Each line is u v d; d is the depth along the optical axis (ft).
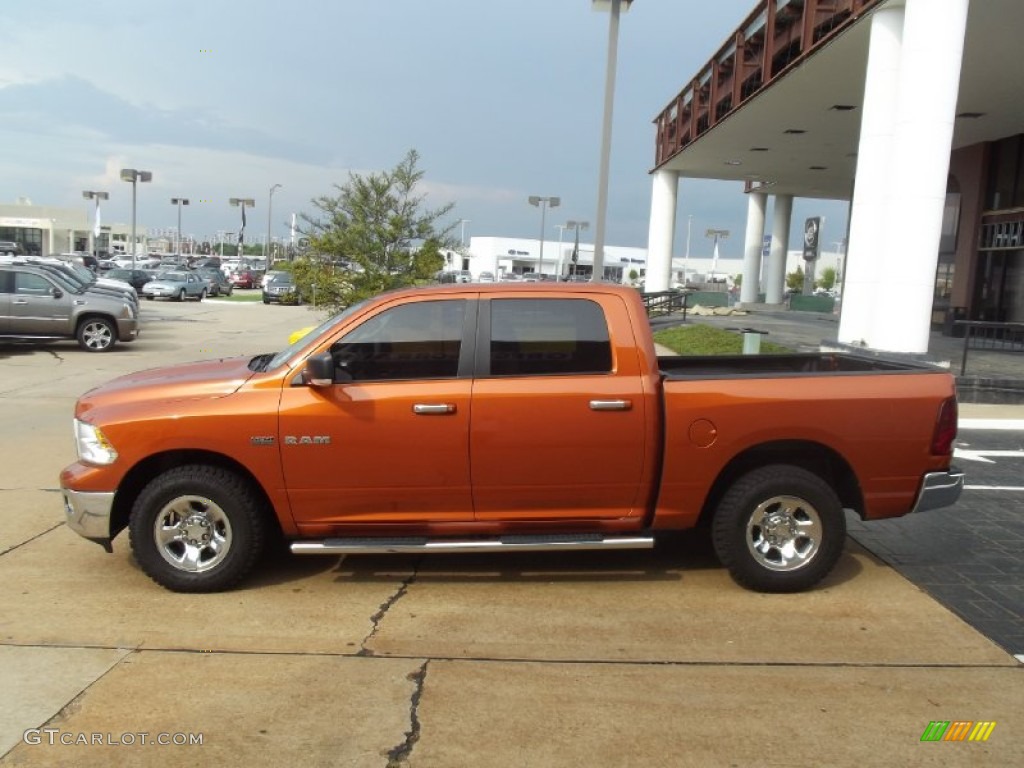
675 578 17.34
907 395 16.26
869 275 46.68
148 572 16.05
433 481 15.71
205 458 16.16
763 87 62.75
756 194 132.26
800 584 16.33
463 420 15.56
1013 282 72.95
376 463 15.61
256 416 15.51
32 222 270.46
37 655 13.48
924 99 40.75
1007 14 44.60
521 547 15.75
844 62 54.85
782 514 16.34
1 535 19.65
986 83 57.82
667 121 102.53
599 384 15.79
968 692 12.59
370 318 16.08
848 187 117.60
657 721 11.65
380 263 52.95
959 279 80.07
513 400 15.61
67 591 16.25
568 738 11.19
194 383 16.17
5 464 26.53
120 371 48.75
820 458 17.08
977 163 77.61
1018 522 21.71
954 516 22.18
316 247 52.75
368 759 10.68
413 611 15.47
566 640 14.29
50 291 58.03
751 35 67.82
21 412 35.70
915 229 41.75
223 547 16.07
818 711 11.96
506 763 10.62
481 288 16.26
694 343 62.28
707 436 15.88
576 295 16.16
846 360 20.39
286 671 13.03
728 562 16.34
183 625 14.71
